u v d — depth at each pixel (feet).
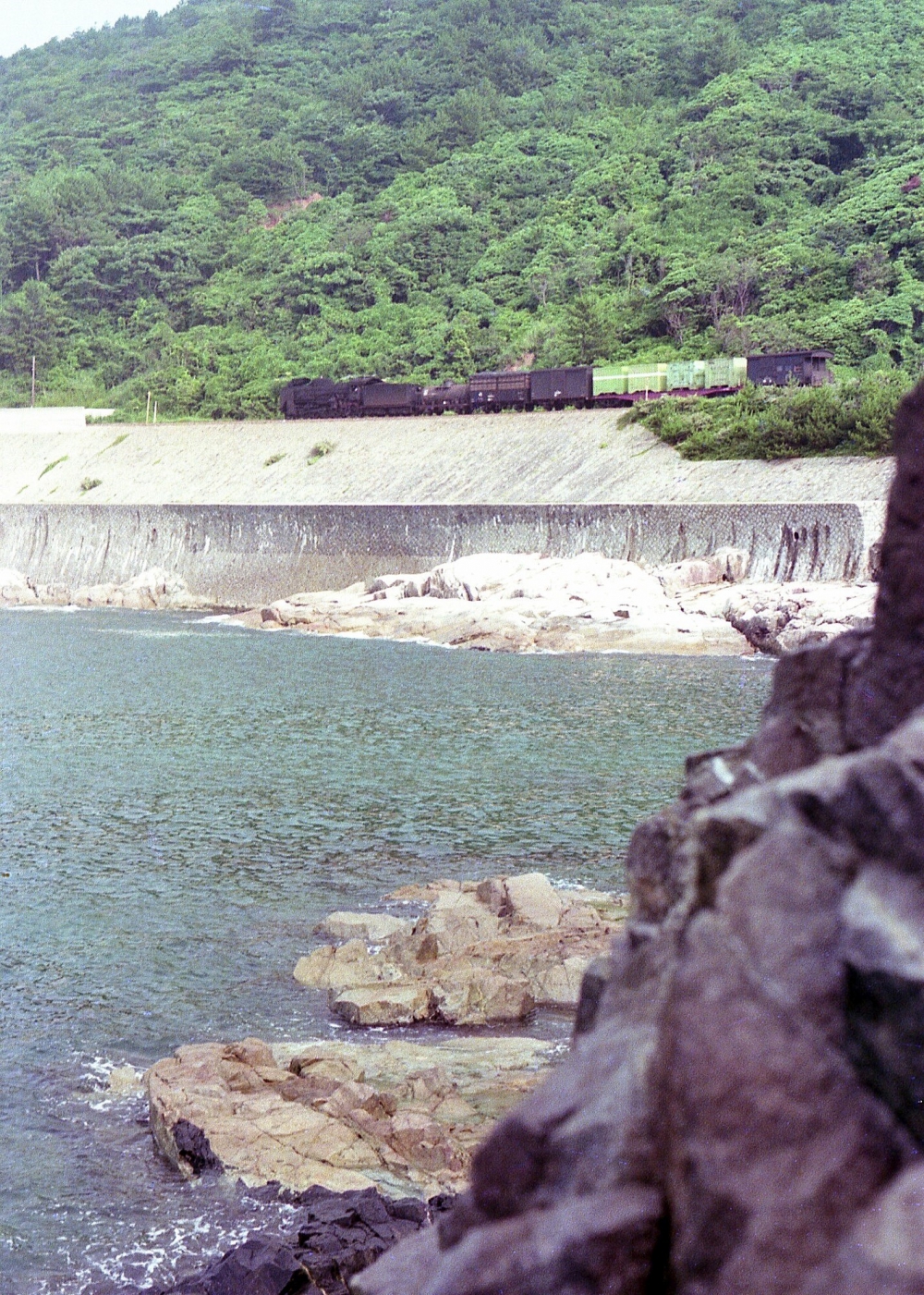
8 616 411.75
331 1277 55.72
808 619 279.49
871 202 615.98
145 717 216.74
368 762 177.17
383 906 112.88
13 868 126.41
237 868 126.11
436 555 392.06
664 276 617.62
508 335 644.69
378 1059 80.94
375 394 490.08
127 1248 60.29
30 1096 77.00
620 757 176.96
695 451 381.60
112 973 97.25
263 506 431.43
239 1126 69.00
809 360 394.32
